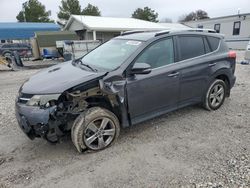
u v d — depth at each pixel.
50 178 2.90
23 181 2.86
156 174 2.90
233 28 29.22
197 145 3.55
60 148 3.58
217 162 3.10
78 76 3.38
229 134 3.88
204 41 4.59
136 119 3.76
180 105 4.32
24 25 24.95
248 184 2.65
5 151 3.55
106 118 3.45
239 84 7.25
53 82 3.29
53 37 19.94
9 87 8.35
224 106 5.17
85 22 22.89
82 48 15.86
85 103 3.38
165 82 3.89
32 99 3.10
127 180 2.81
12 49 20.42
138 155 3.33
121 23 24.78
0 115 5.01
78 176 2.92
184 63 4.16
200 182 2.72
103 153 3.41
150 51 3.79
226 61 4.86
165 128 4.15
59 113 3.14
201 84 4.51
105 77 3.33
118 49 4.03
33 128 3.12
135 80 3.55
